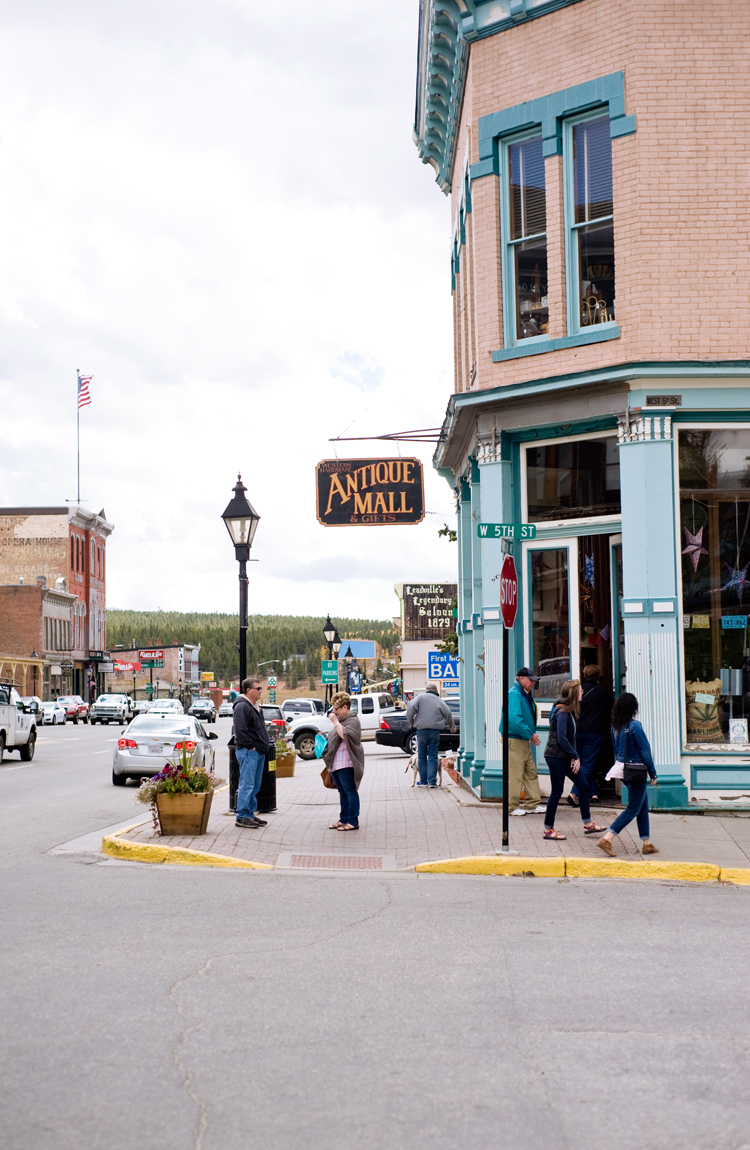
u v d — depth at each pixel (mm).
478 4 15062
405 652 59500
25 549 85750
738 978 6762
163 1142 4328
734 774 13250
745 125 13578
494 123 14961
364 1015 5977
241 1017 5918
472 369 16016
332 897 9445
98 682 96375
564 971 6926
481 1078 5043
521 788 13945
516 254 15016
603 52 13969
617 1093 4867
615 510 14180
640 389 13453
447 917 8594
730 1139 4406
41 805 17578
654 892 9750
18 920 8320
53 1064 5160
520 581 14812
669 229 13508
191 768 12906
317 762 31312
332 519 21125
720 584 13617
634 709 11023
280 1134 4418
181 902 9125
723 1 13656
